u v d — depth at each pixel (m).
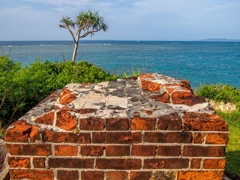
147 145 1.30
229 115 6.81
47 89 5.66
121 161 1.32
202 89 8.96
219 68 27.72
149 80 2.01
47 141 1.29
